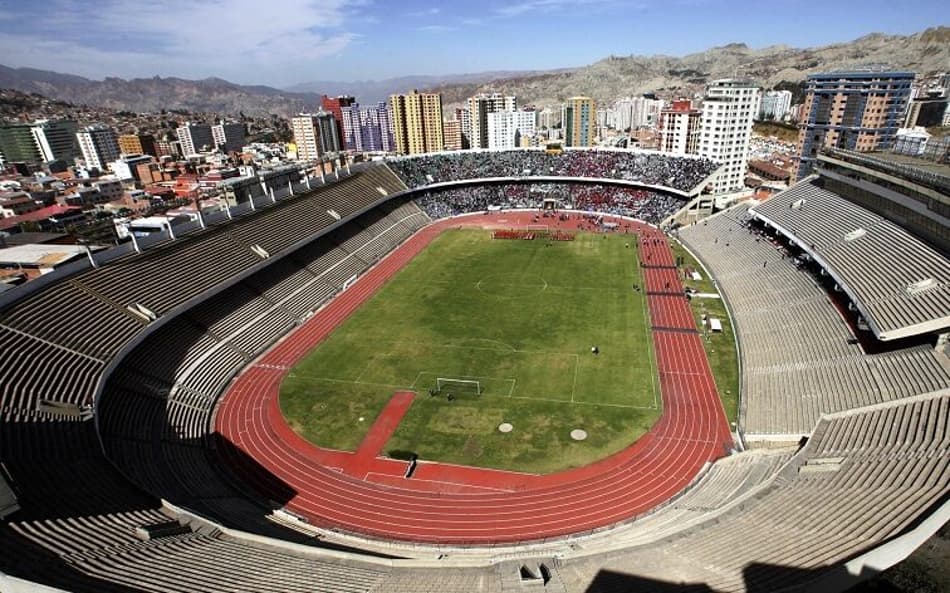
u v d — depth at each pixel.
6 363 38.62
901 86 132.75
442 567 26.52
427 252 91.81
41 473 31.27
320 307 69.12
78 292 48.38
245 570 25.59
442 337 59.41
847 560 20.70
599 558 25.70
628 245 91.62
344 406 47.16
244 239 69.38
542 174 122.56
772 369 47.22
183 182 153.38
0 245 85.50
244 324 59.47
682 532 27.25
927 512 22.20
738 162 125.88
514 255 88.31
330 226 84.06
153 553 26.09
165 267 57.44
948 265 43.81
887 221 55.94
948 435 29.09
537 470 38.59
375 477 38.62
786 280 62.19
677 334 58.09
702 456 39.31
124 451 38.09
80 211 120.00
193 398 47.53
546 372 51.25
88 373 41.72
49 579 22.91
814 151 145.00
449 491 37.03
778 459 34.84
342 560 27.39
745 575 21.94
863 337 44.50
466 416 44.94
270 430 44.25
